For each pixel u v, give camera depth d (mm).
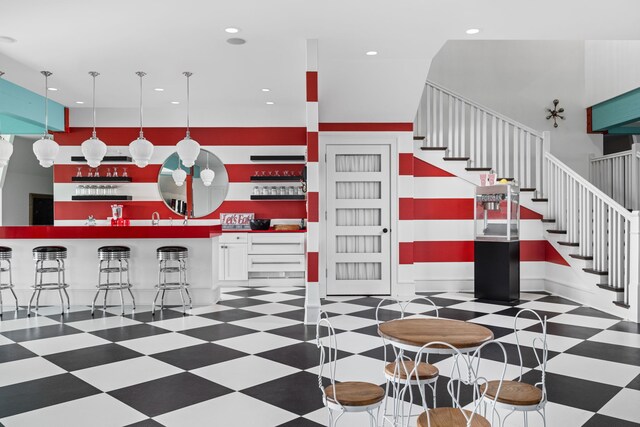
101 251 5859
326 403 2270
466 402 3059
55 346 4371
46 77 6488
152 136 8500
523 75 9102
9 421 2799
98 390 3289
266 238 7980
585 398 3133
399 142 7145
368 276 7258
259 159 8414
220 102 8125
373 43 5406
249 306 6254
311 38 5184
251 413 2908
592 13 4602
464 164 7309
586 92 9047
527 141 7445
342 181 7195
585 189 6340
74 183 8492
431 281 7344
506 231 6473
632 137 8969
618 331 4832
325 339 4562
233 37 5086
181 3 4211
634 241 5258
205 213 8578
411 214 7152
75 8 4277
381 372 3623
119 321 5387
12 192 10453
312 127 5281
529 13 4559
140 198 8539
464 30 5035
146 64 5992
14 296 5867
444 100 8430
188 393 3229
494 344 4387
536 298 6703
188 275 6340
